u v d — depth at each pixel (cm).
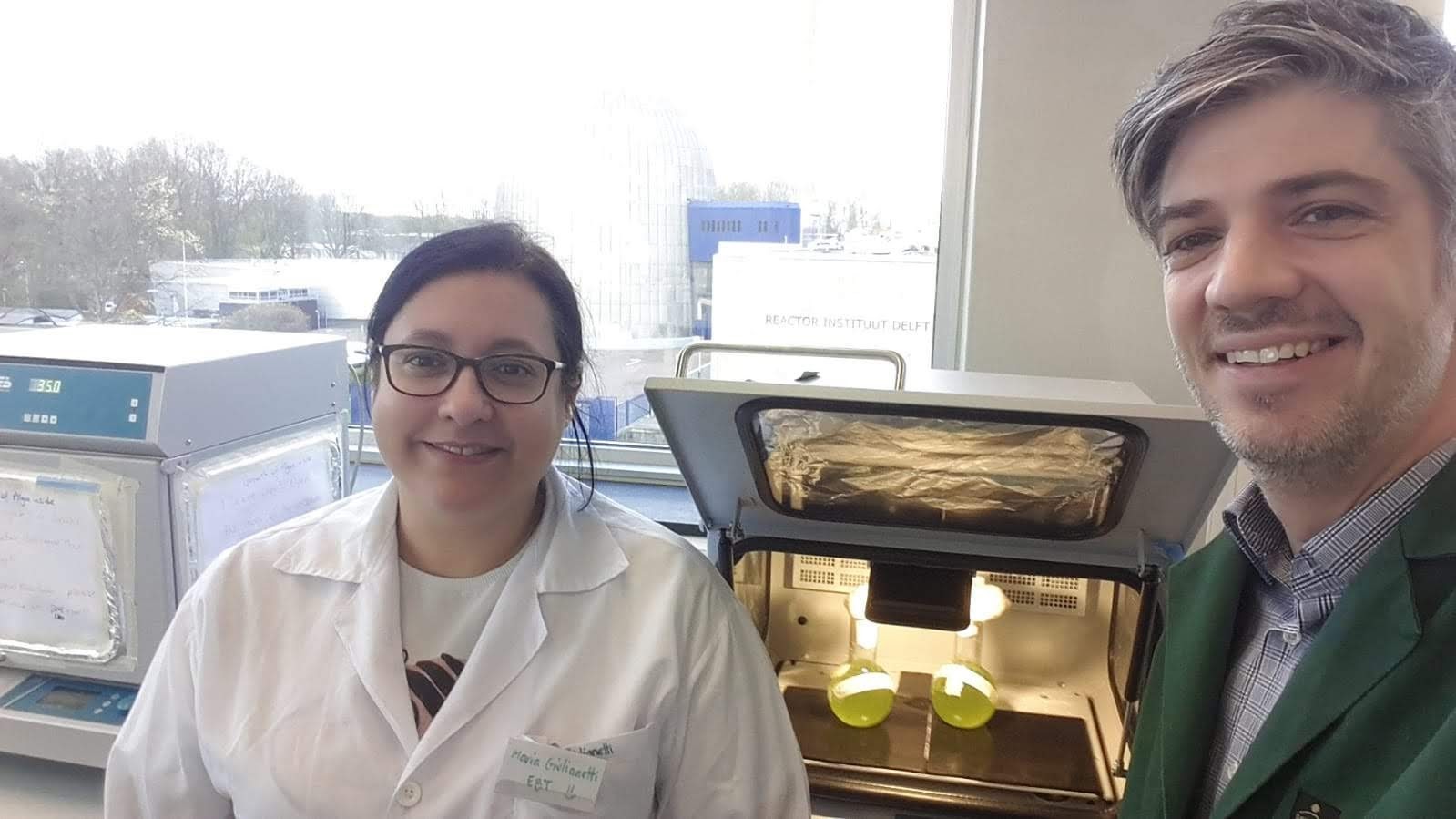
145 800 103
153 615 119
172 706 101
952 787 108
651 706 97
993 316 157
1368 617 68
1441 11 130
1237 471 135
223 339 145
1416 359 66
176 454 117
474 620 101
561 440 109
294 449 141
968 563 114
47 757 121
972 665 125
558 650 99
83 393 117
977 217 155
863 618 126
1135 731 103
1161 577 107
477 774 92
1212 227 73
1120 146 80
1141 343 153
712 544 121
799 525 118
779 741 105
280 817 92
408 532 106
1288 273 67
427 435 96
